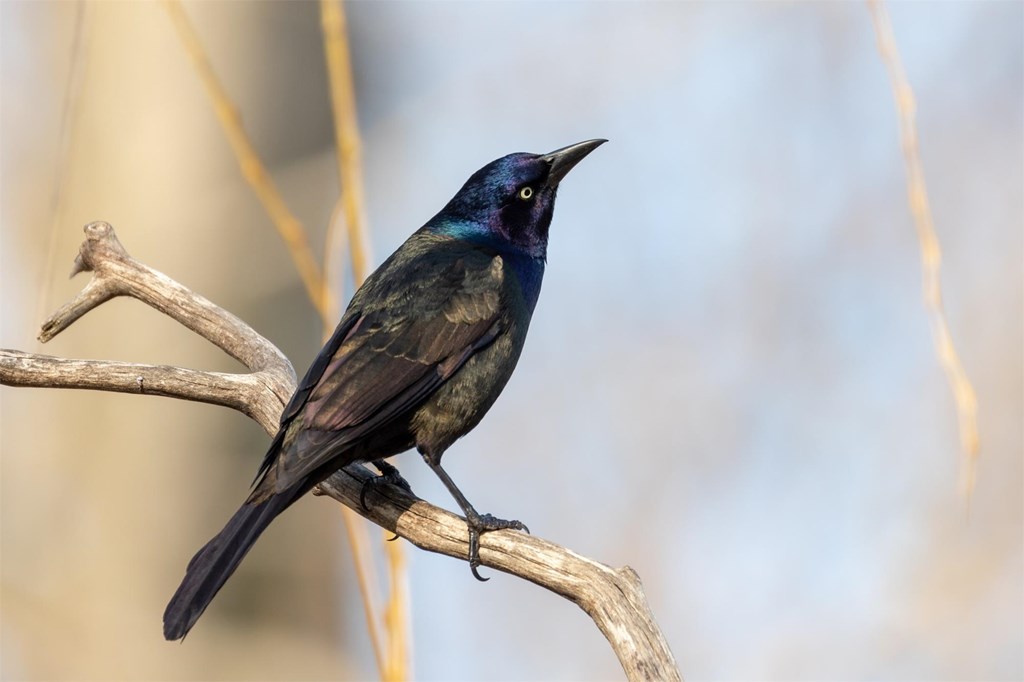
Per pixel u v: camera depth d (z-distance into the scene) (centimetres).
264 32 1400
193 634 1354
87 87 1325
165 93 1327
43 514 1325
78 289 1309
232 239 1348
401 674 809
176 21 889
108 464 1327
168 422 1337
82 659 1291
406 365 936
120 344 1306
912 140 902
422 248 1050
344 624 1448
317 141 1434
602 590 771
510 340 996
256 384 920
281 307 1374
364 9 1783
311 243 1386
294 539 1415
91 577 1312
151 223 1316
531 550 822
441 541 863
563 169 1101
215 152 1339
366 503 888
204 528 1338
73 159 1318
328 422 881
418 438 955
